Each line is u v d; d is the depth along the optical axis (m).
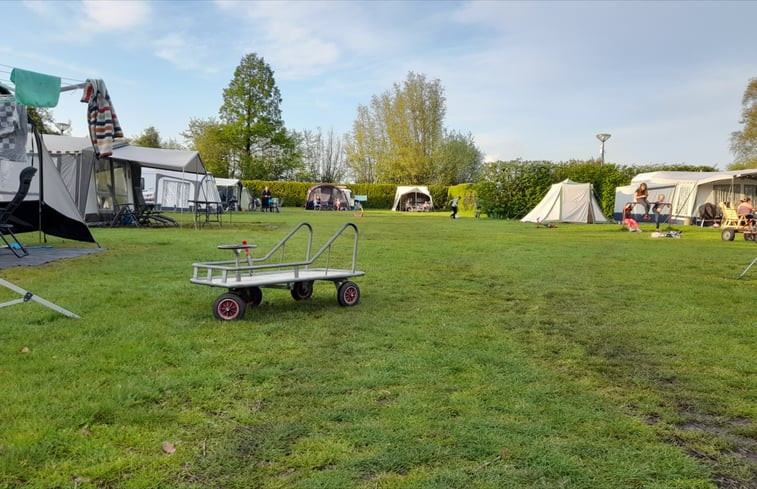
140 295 5.82
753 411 2.98
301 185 49.78
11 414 2.69
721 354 4.05
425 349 4.07
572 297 6.36
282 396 3.08
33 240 11.80
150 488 2.11
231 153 54.12
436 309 5.56
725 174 22.73
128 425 2.65
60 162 15.62
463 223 24.55
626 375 3.56
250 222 21.89
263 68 51.44
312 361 3.72
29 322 4.53
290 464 2.31
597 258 10.41
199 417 2.76
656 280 7.71
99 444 2.44
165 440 2.51
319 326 4.70
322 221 24.08
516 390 3.24
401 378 3.41
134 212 17.67
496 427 2.69
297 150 62.91
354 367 3.61
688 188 25.28
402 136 54.59
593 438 2.61
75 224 10.34
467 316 5.26
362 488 2.13
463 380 3.40
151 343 4.01
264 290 6.39
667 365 3.78
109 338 4.12
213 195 29.84
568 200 25.47
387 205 52.56
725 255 11.16
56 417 2.68
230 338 4.23
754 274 8.37
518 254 10.97
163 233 14.77
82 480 2.15
